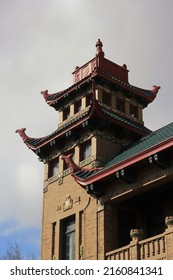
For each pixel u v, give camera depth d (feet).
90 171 81.20
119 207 81.10
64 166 91.81
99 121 87.10
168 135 76.74
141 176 74.90
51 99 102.22
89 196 82.84
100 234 77.87
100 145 86.48
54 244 86.17
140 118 99.91
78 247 80.89
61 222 87.20
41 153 95.91
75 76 105.60
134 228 81.87
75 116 96.43
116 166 75.00
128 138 91.81
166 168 71.26
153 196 79.82
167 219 66.44
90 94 95.81
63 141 92.89
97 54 102.63
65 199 87.97
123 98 98.84
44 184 94.48
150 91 103.50
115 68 103.71
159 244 66.90
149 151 70.79
